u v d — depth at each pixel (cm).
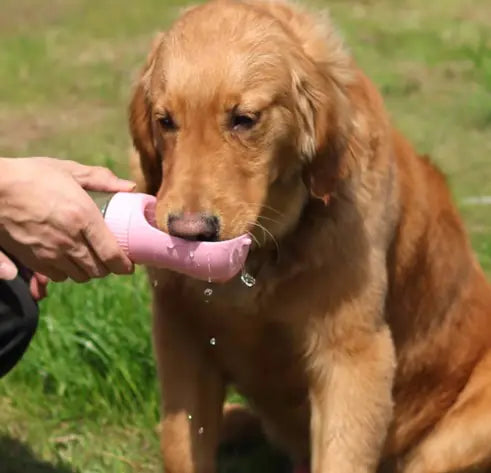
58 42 1156
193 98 372
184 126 374
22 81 1039
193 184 360
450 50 1089
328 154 398
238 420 518
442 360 474
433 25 1180
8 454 495
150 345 532
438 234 463
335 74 405
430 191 464
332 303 416
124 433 510
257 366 441
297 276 411
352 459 424
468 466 475
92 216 344
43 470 485
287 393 450
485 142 860
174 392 438
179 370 437
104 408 520
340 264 412
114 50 1123
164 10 1254
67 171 370
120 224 350
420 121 907
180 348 436
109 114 948
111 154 837
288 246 409
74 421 517
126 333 538
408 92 980
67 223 342
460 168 805
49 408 522
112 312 549
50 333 542
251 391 458
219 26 386
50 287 566
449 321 473
